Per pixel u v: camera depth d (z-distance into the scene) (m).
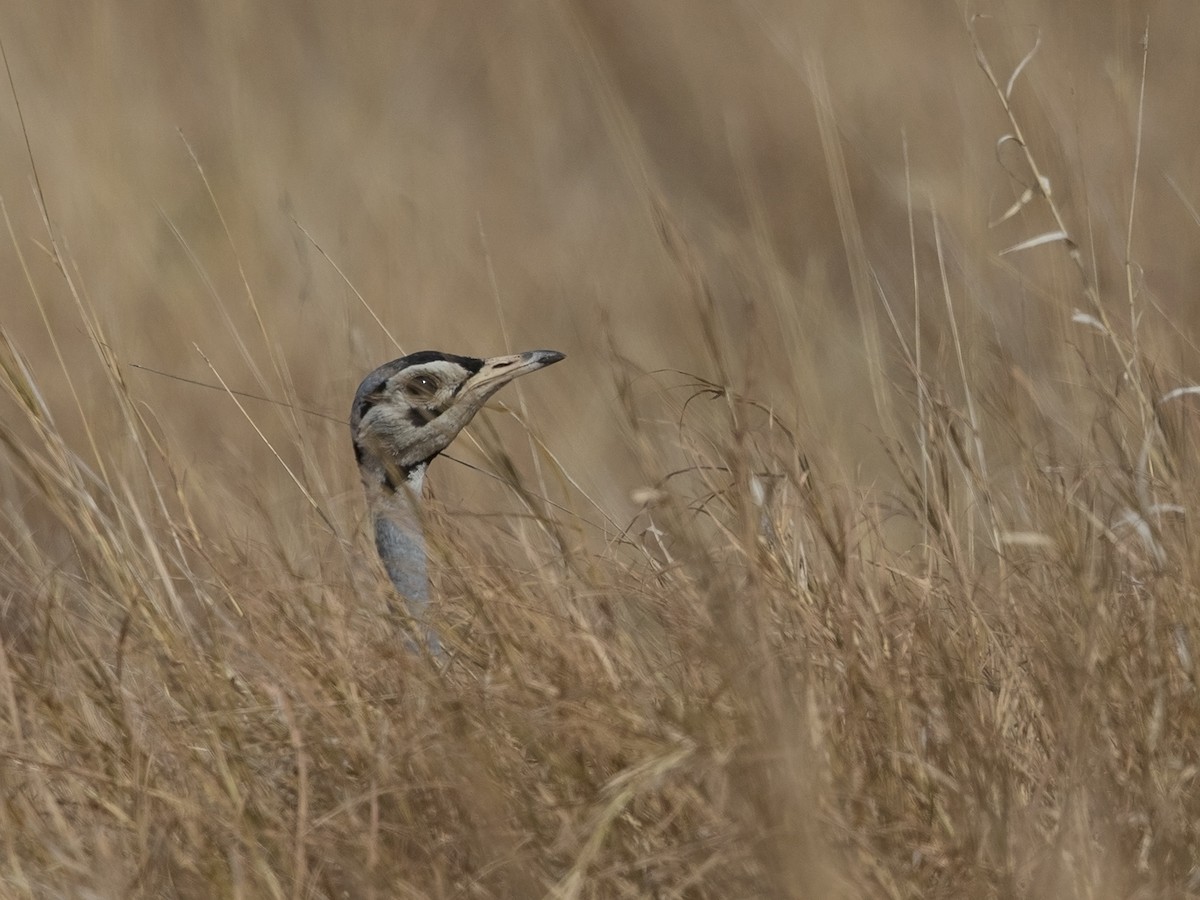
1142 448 10.73
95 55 22.19
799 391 13.48
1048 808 8.77
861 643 9.47
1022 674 9.50
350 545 10.77
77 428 15.36
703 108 24.91
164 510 11.20
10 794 9.14
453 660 9.75
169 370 17.19
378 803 8.73
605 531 11.17
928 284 16.22
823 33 25.06
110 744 9.55
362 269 19.16
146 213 20.20
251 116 23.42
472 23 28.33
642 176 20.61
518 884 8.21
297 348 17.22
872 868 8.22
